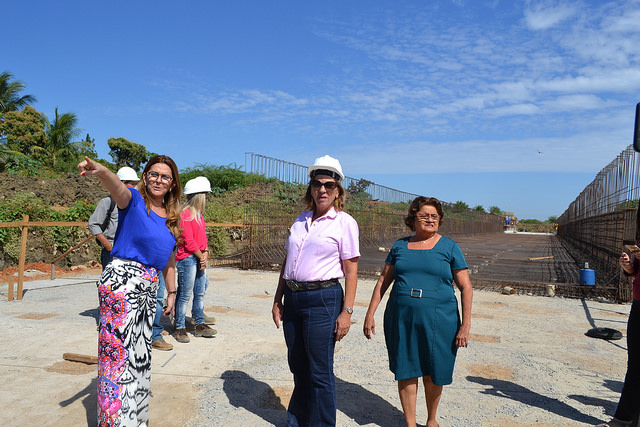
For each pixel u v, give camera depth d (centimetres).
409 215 345
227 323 634
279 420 350
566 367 493
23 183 1467
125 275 288
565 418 366
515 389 425
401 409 378
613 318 741
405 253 337
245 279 1063
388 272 351
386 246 2117
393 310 331
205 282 567
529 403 394
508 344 574
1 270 1009
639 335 329
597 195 1761
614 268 1131
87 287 880
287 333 324
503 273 1267
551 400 402
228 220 1534
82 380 412
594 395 416
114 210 504
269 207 1402
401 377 323
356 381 436
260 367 463
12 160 2303
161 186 305
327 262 312
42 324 588
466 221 3869
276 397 392
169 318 653
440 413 370
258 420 349
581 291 970
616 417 345
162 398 382
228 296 839
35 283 903
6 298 748
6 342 510
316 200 317
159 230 300
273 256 1362
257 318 670
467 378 450
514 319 718
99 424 280
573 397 410
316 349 309
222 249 1457
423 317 319
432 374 317
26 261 1069
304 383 329
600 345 582
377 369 471
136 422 289
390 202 2388
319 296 308
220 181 2458
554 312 781
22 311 657
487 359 510
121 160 4166
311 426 312
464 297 322
